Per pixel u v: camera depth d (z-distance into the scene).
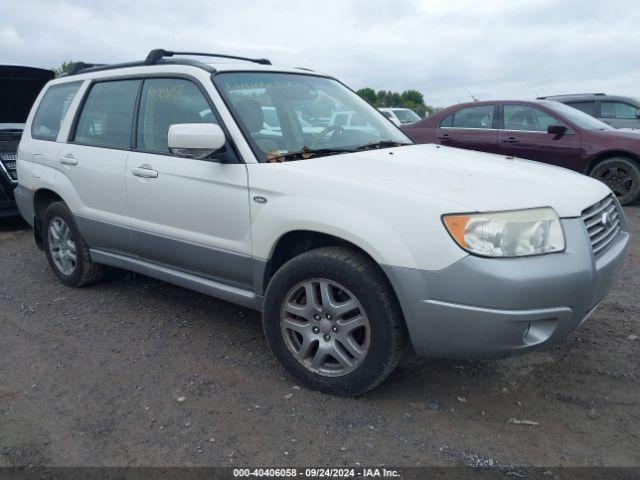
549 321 2.82
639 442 2.82
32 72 7.93
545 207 2.87
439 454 2.75
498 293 2.69
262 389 3.35
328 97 4.39
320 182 3.16
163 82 4.15
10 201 7.34
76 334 4.18
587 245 2.90
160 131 4.10
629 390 3.28
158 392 3.34
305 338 3.26
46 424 3.04
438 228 2.77
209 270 3.81
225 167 3.54
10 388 3.42
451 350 2.87
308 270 3.15
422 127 9.92
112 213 4.43
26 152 5.37
